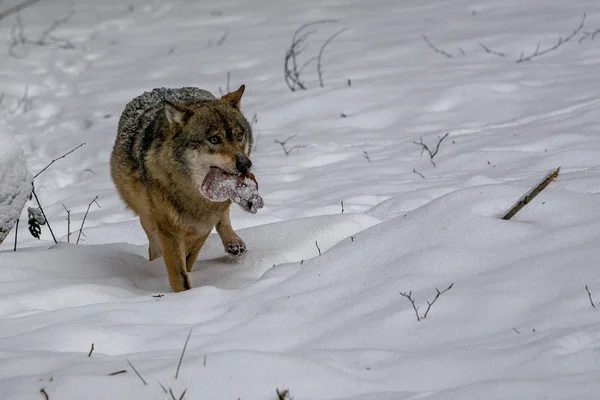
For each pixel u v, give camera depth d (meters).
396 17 25.56
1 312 8.38
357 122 17.12
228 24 27.61
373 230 8.83
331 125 17.16
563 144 13.35
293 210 12.06
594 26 21.25
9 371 6.52
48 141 18.19
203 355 6.48
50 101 20.92
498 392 5.68
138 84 21.73
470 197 8.67
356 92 18.59
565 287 6.93
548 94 16.72
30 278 9.34
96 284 9.25
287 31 25.70
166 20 29.08
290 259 10.11
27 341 7.25
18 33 28.20
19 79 22.92
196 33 26.78
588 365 5.90
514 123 15.38
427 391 5.92
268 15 28.14
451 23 23.83
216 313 8.07
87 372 6.36
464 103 17.08
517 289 7.07
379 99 18.08
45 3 33.22
